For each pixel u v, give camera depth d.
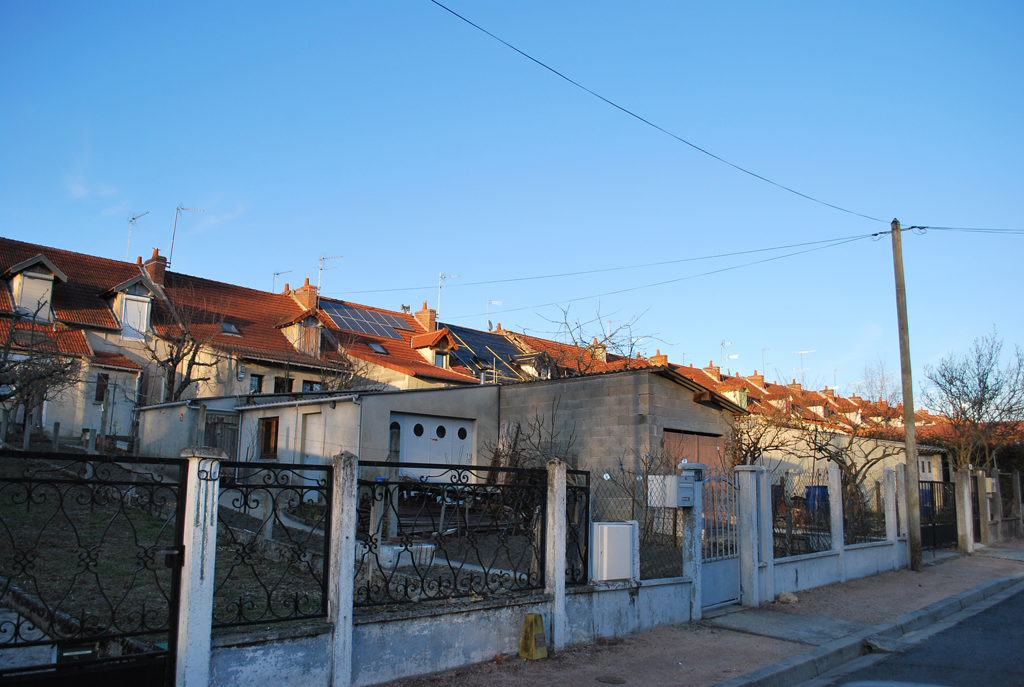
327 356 31.08
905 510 15.00
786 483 12.44
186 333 26.08
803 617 9.34
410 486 6.62
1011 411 25.41
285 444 20.38
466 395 20.58
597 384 18.77
